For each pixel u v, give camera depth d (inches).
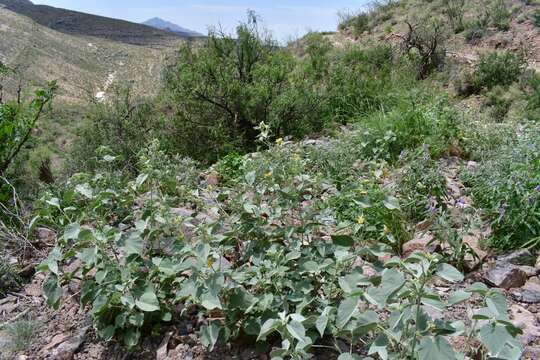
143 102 379.6
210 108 331.3
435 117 230.2
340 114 351.3
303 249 104.7
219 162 216.7
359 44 674.8
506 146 179.3
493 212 137.4
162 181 148.6
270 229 109.7
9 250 146.0
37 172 226.8
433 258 72.4
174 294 107.0
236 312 94.4
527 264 121.3
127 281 96.5
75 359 100.4
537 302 107.7
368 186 140.0
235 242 112.9
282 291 97.8
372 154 211.8
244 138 329.1
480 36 588.7
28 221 159.9
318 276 100.8
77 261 128.1
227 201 139.3
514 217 129.7
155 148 157.6
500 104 417.1
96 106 373.1
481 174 161.9
